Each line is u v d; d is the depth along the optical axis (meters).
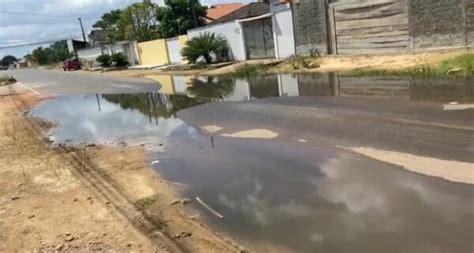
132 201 6.47
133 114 14.98
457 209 5.00
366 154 7.18
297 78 17.91
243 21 29.23
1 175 8.59
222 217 5.65
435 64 14.75
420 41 17.70
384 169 6.45
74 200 6.73
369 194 5.72
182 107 14.95
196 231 5.31
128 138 11.02
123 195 6.76
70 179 7.89
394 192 5.66
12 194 7.30
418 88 11.71
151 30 58.84
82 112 16.95
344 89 13.45
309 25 23.38
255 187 6.55
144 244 5.06
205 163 8.05
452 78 12.36
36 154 10.22
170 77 28.78
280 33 25.89
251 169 7.39
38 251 5.10
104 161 8.91
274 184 6.56
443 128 7.78
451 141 7.07
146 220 5.75
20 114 18.06
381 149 7.28
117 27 67.31
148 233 5.35
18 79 50.22
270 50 27.95
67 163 9.06
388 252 4.35
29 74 62.12
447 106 9.30
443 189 5.53
